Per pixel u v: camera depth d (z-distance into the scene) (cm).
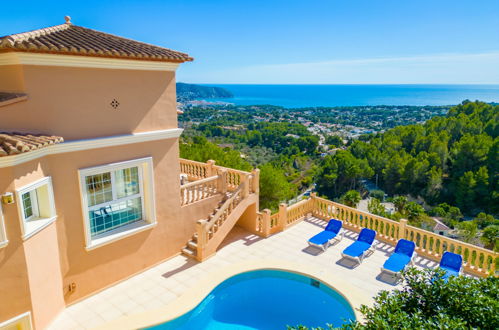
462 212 5369
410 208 4569
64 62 773
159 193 1052
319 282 985
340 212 1447
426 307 478
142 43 1014
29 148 635
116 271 973
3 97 704
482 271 1048
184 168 1630
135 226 1008
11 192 652
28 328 729
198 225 1099
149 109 979
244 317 918
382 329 410
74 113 812
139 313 837
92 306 882
